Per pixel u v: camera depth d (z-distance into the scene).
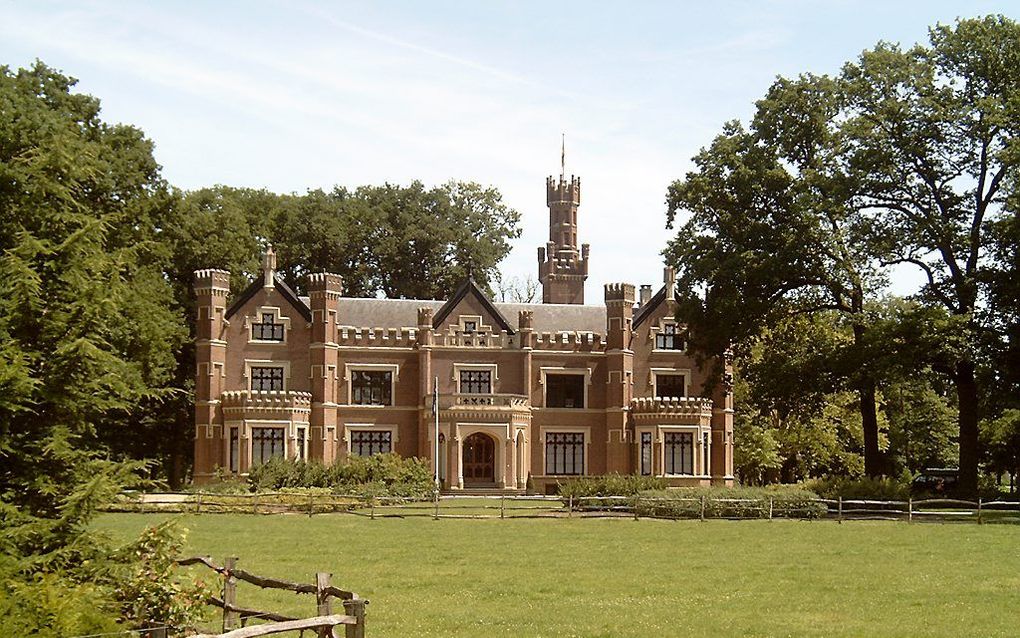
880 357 50.22
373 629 19.95
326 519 44.81
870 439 56.00
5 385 15.47
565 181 124.00
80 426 16.86
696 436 70.12
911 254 53.62
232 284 75.56
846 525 42.97
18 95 45.78
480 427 68.62
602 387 72.44
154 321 50.31
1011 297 47.97
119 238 42.72
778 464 75.31
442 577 26.84
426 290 94.12
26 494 16.19
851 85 54.44
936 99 52.19
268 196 90.69
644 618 21.28
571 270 120.75
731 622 20.94
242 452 66.12
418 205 94.69
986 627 20.58
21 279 15.88
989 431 75.56
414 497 53.22
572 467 71.88
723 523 43.81
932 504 51.22
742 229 56.44
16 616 12.66
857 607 22.78
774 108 55.97
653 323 73.00
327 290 69.44
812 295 57.25
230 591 18.25
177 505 48.31
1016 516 47.03
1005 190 51.12
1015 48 51.59
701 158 58.53
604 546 34.41
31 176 17.41
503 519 45.69
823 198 53.59
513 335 72.00
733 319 55.34
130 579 15.99
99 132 57.91
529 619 21.02
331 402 69.00
